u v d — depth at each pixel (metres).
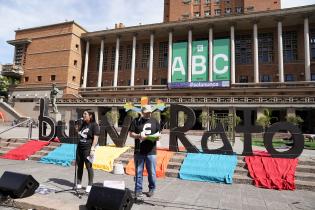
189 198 6.55
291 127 9.39
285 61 39.59
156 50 47.44
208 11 51.41
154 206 5.79
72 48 47.78
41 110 13.96
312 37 39.09
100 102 39.41
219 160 9.48
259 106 31.55
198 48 41.38
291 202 6.48
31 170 9.48
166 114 31.27
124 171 9.60
